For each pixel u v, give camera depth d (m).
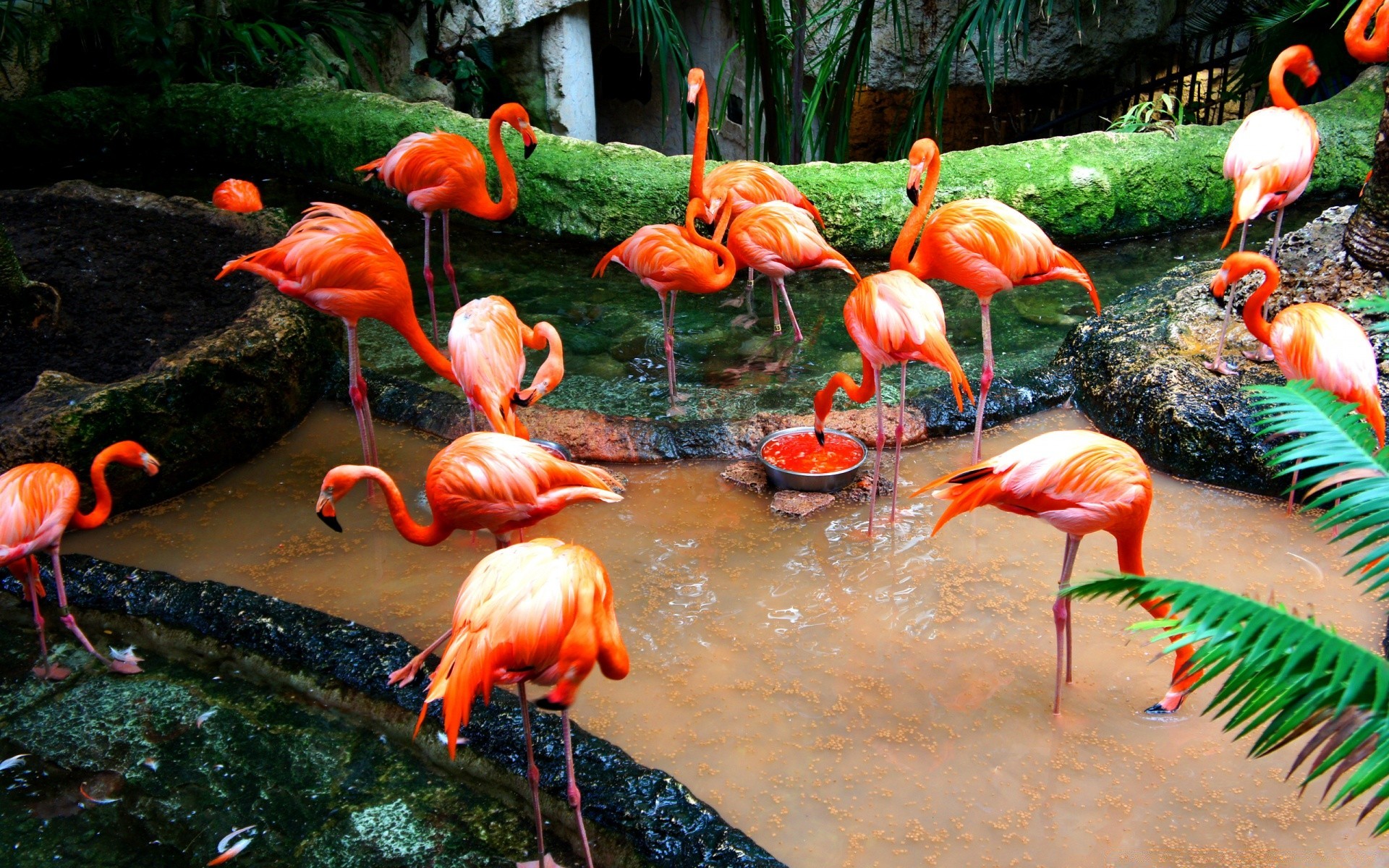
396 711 2.89
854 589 3.40
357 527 3.79
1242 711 1.54
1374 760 1.45
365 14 8.10
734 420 4.27
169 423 3.91
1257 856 2.42
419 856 2.46
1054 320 5.22
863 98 9.46
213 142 7.14
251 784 2.68
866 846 2.48
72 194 5.59
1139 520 2.76
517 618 2.18
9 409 3.70
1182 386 4.02
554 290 5.63
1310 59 4.88
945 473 4.07
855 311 3.55
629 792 2.54
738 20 6.16
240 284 4.78
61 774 2.72
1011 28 5.66
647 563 3.56
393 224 6.46
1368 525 1.81
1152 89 8.04
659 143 9.59
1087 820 2.54
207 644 3.18
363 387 3.87
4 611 3.36
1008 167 5.82
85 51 7.76
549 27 8.67
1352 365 3.37
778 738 2.82
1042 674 3.02
